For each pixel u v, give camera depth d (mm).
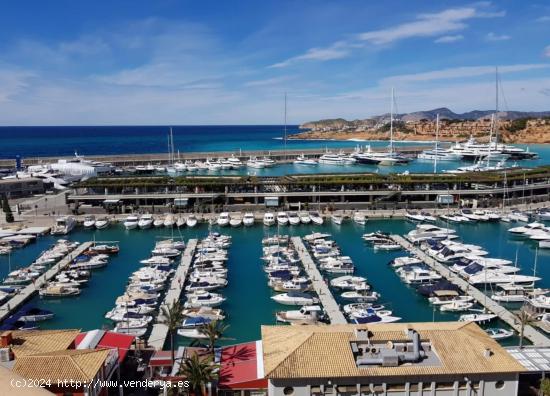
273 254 91312
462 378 39031
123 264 90812
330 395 38750
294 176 149375
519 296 70625
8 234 107375
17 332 45438
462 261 86000
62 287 75312
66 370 38656
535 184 146875
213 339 50875
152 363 48531
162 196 134125
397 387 39000
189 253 94562
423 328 44031
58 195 152375
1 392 8125
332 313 66750
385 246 98688
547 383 41562
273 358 39969
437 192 135000
